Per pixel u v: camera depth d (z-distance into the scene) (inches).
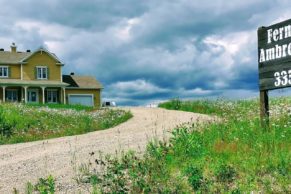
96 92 2775.6
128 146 524.4
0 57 2544.3
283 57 490.3
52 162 476.4
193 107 1357.0
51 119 1075.3
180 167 375.2
